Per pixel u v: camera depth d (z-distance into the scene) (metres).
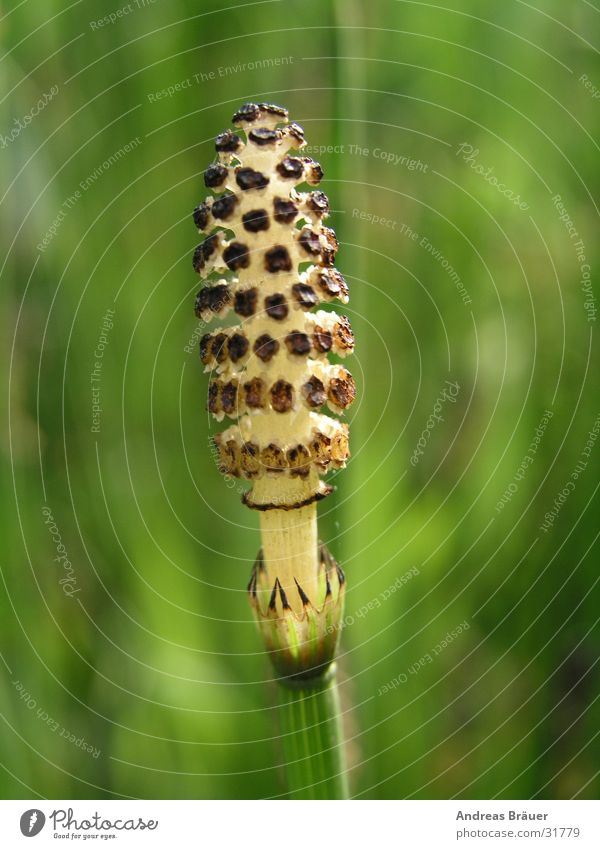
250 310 0.14
